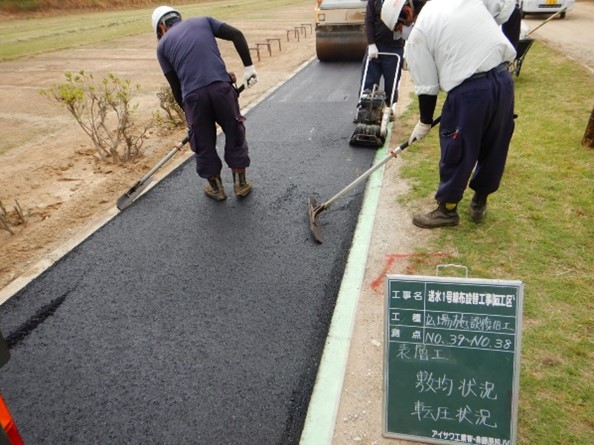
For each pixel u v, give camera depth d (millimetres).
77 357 2549
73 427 2154
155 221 3910
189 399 2256
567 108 5773
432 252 3148
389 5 3602
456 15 2684
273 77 9172
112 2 33438
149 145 5828
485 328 1752
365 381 2271
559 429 1932
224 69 3787
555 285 2746
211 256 3379
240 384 2320
